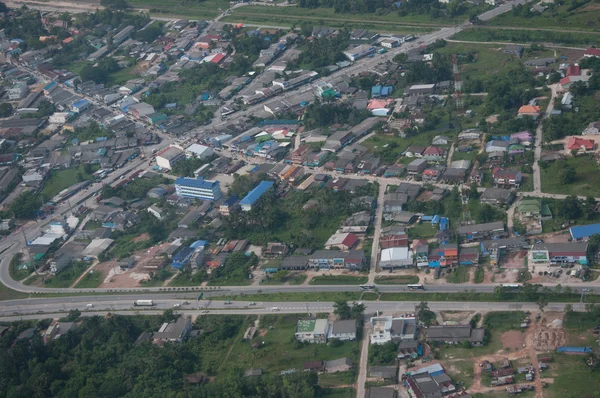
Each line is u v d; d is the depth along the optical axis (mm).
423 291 181750
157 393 160250
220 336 178625
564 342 155750
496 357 156375
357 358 164000
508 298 173000
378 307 178875
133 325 188500
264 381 158375
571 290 170000
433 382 149875
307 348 170125
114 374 171875
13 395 166625
